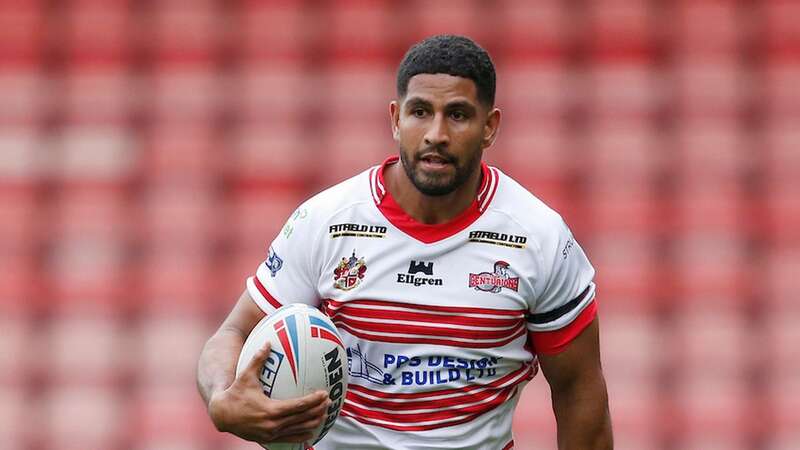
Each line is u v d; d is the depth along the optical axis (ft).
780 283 118.42
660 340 117.39
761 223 119.96
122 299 119.24
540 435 110.01
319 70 123.85
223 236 120.98
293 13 125.08
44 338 118.21
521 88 122.83
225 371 51.24
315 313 50.83
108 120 123.75
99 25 125.70
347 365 51.19
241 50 124.77
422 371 52.37
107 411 116.67
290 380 49.39
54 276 119.65
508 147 121.70
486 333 52.31
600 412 54.95
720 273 118.73
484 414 53.52
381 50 124.36
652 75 123.13
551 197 121.29
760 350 116.47
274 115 123.34
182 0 125.70
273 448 50.90
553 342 53.67
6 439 115.85
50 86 124.67
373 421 53.21
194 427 115.85
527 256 52.54
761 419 114.83
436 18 124.16
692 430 114.83
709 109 122.62
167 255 120.26
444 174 49.88
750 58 123.54
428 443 52.90
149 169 122.42
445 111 49.73
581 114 122.52
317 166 122.11
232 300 119.75
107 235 121.08
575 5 123.75
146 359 117.80
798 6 124.16
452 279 52.26
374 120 123.24
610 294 118.52
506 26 124.16
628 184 120.78
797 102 122.31
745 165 121.49
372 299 52.31
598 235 119.96
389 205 52.75
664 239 119.96
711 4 124.16
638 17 124.06
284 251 53.72
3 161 122.11
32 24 126.11
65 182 122.11
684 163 121.39
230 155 122.42
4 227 120.78
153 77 124.47
